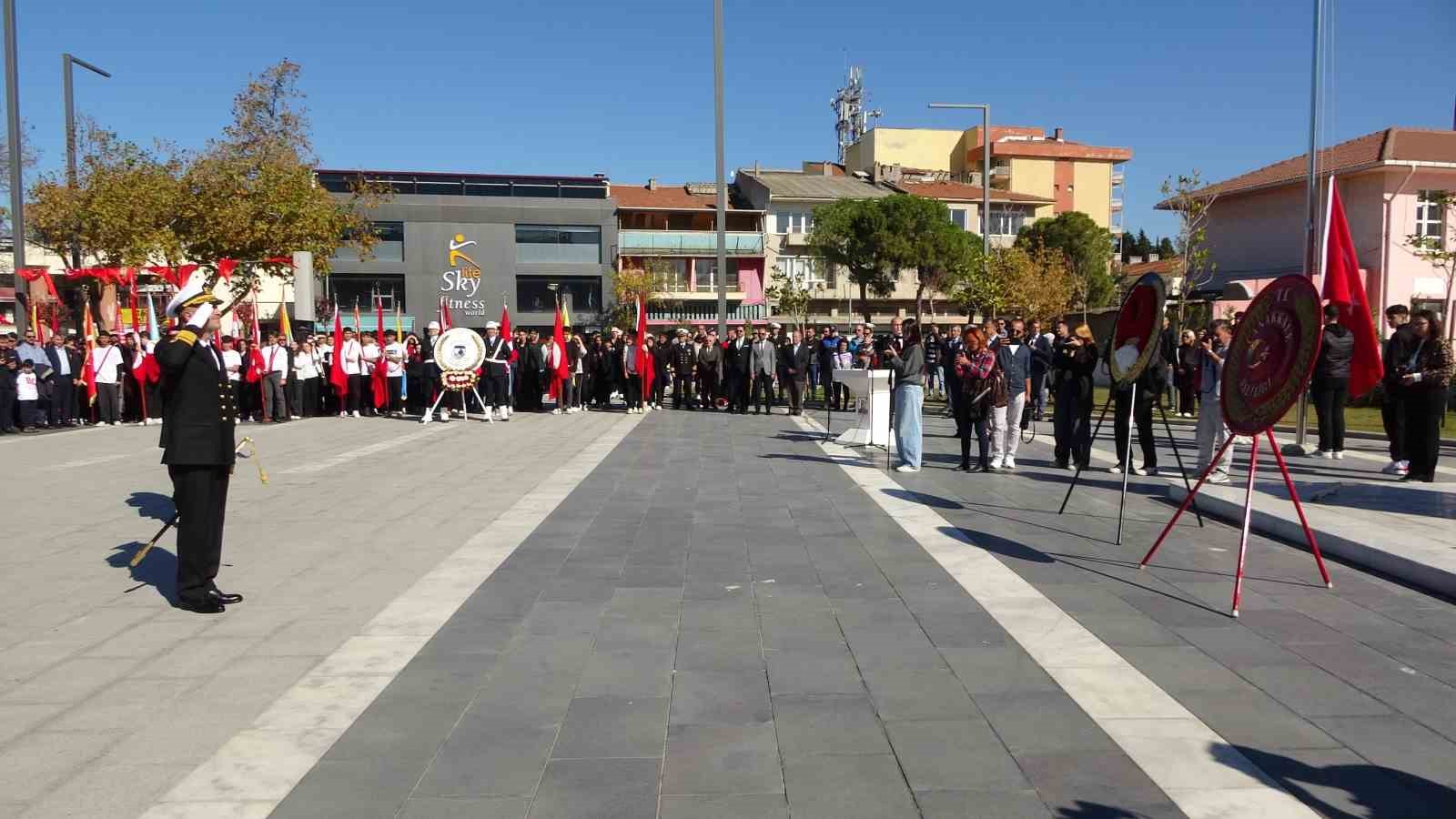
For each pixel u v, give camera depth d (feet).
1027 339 51.52
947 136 251.39
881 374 48.29
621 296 173.06
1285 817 10.59
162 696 14.57
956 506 30.68
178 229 87.35
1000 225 215.51
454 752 12.50
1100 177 245.86
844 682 14.92
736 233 188.24
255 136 94.22
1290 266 115.85
